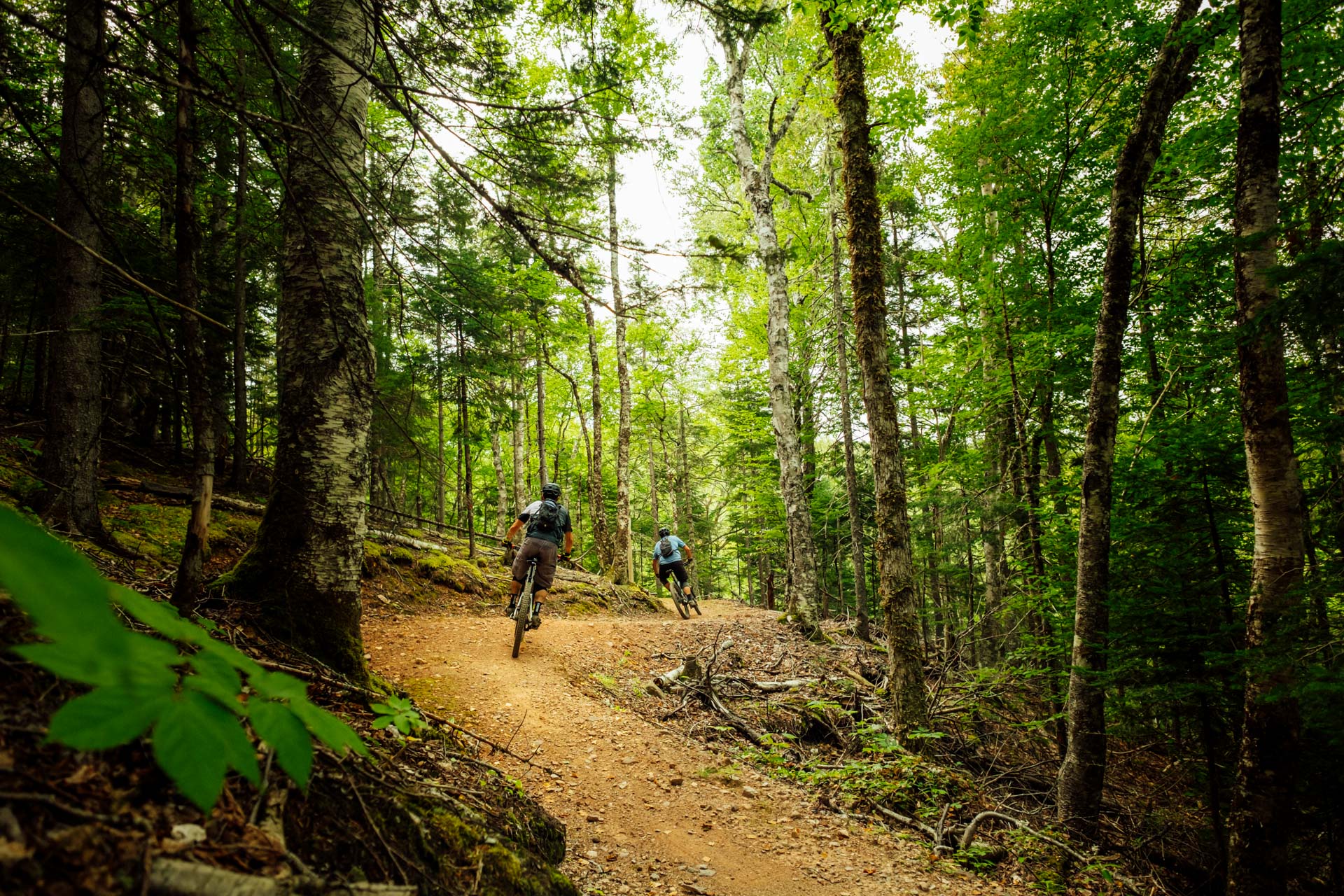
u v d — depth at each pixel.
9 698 1.33
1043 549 9.18
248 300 10.88
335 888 1.55
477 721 4.87
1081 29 8.59
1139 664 5.86
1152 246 9.96
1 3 1.90
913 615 6.68
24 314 8.98
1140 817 7.05
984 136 9.74
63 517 4.84
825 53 11.40
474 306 4.30
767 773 5.57
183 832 1.36
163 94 3.14
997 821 5.57
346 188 2.81
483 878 2.25
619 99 3.85
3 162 5.80
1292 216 6.86
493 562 11.69
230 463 11.41
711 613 13.65
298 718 1.07
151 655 0.94
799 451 12.01
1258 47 4.76
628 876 3.54
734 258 3.59
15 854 0.99
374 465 10.09
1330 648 4.06
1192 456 6.51
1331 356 4.10
